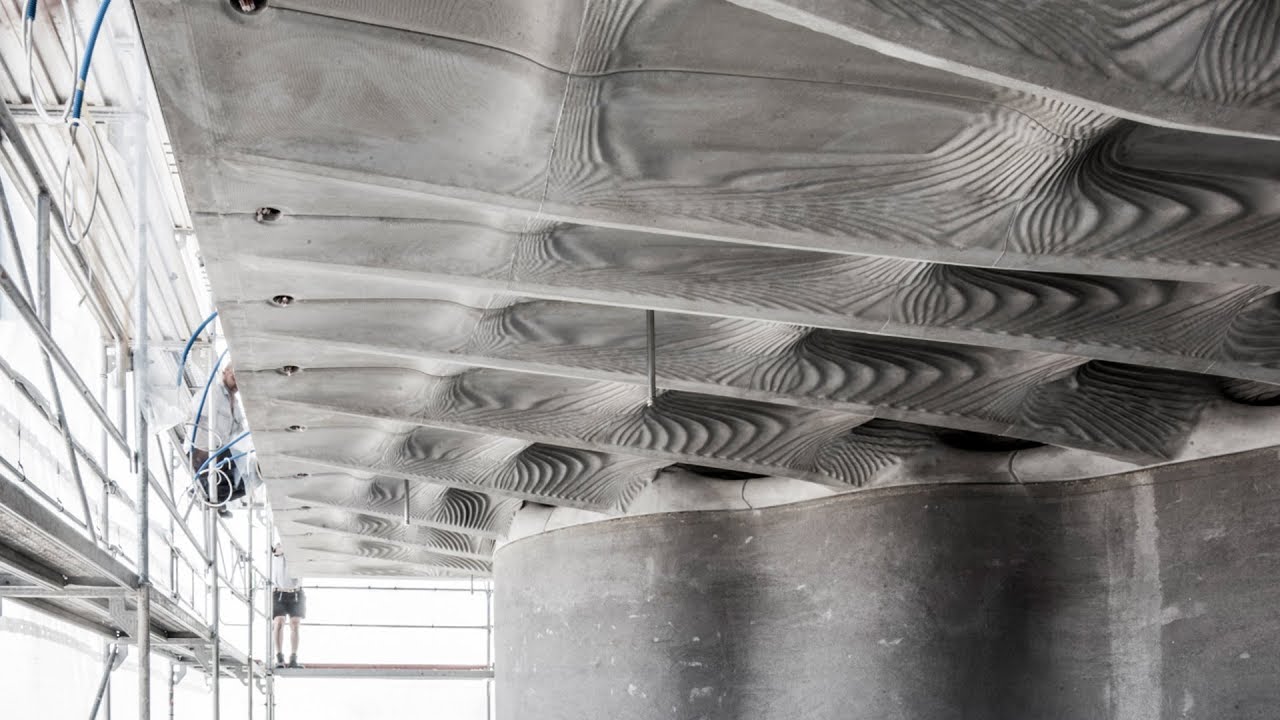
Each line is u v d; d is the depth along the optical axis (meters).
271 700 26.97
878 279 8.88
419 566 22.83
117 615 12.02
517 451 14.39
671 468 15.07
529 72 6.25
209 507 15.95
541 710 15.92
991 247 7.34
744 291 8.70
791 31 6.20
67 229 9.05
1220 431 11.60
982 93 6.63
